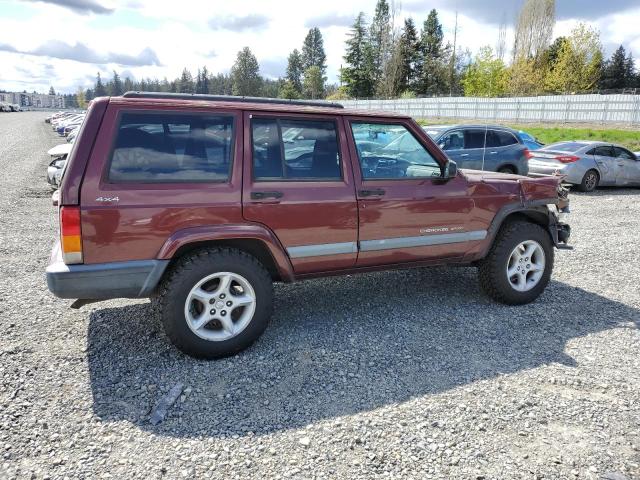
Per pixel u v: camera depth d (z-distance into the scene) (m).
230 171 3.50
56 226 8.05
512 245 4.62
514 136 11.80
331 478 2.40
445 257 4.46
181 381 3.28
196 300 3.54
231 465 2.49
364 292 5.10
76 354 3.62
